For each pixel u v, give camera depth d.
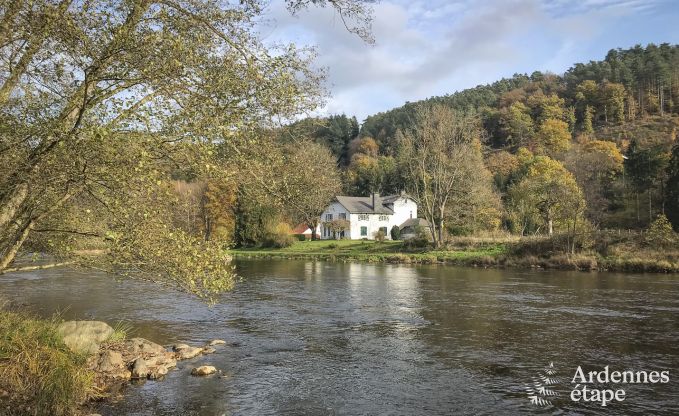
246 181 9.45
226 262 10.30
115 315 18.28
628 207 62.38
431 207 55.00
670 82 136.12
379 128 129.50
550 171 69.50
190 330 15.93
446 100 141.50
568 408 9.28
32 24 7.62
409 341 14.42
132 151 7.86
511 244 47.09
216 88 7.83
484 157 97.19
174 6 8.31
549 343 14.05
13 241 9.09
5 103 8.55
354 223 87.44
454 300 22.22
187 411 9.14
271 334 15.40
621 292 24.56
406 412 9.16
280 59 8.34
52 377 8.96
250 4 8.95
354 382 10.81
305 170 10.00
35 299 21.33
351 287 27.31
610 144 94.62
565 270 37.78
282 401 9.70
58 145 7.51
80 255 10.48
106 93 7.91
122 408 9.24
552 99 129.75
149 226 9.09
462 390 10.27
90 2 7.85
